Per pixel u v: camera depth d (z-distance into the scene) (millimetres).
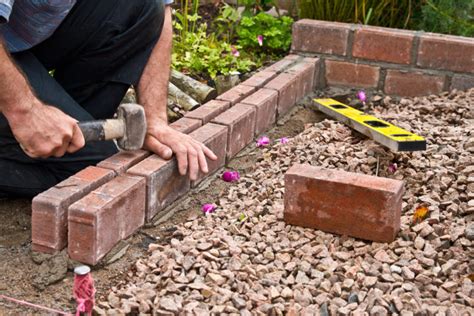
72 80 2766
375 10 4230
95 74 2723
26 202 2627
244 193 2795
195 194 2789
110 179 2447
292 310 2008
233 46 4062
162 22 2688
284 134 3473
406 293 2072
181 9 4355
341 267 2240
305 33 4051
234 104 3305
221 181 2914
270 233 2449
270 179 2908
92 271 2236
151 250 2352
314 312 2020
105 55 2658
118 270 2256
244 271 2219
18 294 2119
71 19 2582
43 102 2285
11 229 2453
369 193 2338
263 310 2033
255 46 4230
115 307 2057
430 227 2393
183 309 2018
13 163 2564
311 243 2383
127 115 2422
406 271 2189
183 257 2270
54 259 2225
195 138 2803
